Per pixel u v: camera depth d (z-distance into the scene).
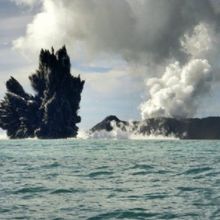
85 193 34.84
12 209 28.06
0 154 90.56
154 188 37.50
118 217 25.80
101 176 47.44
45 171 52.97
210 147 126.81
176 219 25.09
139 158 76.50
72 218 25.50
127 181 42.91
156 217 25.67
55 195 33.78
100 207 28.69
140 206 28.97
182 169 54.66
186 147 126.88
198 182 41.56
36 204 29.84
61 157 80.00
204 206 28.75
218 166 58.62
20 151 104.19
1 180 43.56
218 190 35.88
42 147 129.50
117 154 89.38
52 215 26.23
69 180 43.78
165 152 97.06
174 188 37.47
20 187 38.09
